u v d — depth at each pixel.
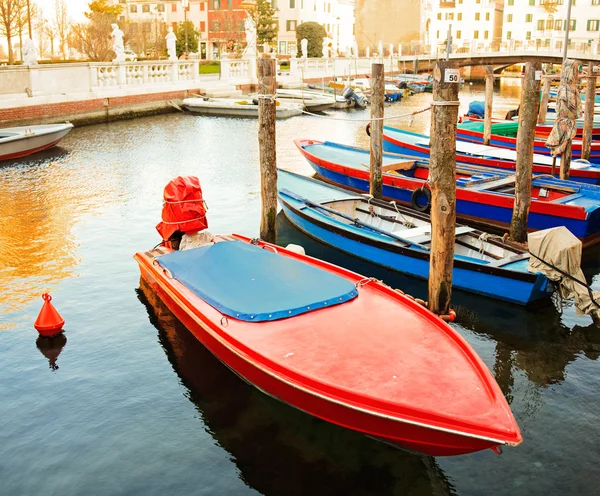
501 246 9.25
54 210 13.44
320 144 17.86
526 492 5.41
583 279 8.27
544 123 23.16
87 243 11.38
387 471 5.68
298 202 11.92
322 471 5.69
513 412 6.48
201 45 61.62
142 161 18.69
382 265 10.09
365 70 50.31
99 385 6.96
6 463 5.77
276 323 6.60
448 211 7.44
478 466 5.72
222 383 6.99
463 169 14.52
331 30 68.25
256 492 5.45
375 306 6.97
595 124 22.45
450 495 5.41
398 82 42.62
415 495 5.41
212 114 29.97
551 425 6.27
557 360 7.48
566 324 8.29
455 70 7.15
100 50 45.31
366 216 11.71
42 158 18.98
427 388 5.47
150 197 14.52
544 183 12.34
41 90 23.75
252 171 17.33
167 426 6.28
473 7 50.25
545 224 11.08
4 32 43.06
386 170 14.28
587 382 7.02
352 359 5.93
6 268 10.20
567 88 12.88
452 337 6.25
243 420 6.36
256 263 7.66
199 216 9.18
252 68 37.16
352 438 6.06
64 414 6.47
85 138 22.72
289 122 28.27
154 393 6.83
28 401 6.68
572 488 5.44
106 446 5.99
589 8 62.56
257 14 54.91
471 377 5.62
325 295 6.95
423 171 14.92
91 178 16.38
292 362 5.91
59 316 8.12
